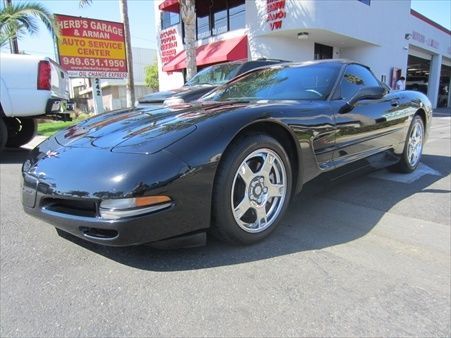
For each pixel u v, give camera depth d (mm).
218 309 1868
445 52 26656
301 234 2715
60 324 1781
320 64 3586
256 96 3400
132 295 1997
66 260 2389
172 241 2191
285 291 2006
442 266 2262
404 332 1696
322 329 1717
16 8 11852
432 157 5504
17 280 2172
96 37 11742
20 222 3090
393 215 3094
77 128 2918
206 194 2184
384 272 2191
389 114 3756
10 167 5551
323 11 13398
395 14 18531
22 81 5859
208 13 16250
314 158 2822
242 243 2473
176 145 2135
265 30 13938
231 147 2318
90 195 2033
